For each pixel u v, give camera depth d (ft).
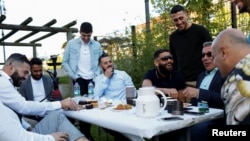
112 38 22.15
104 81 11.04
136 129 5.50
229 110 4.08
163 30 18.07
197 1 16.21
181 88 10.24
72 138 6.92
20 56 8.68
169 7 17.78
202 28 11.21
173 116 6.37
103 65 11.19
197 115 6.45
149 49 18.56
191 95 7.93
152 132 5.36
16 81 8.65
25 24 20.21
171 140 6.79
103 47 22.75
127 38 20.74
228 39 4.36
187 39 11.48
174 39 12.04
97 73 14.06
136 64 19.26
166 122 5.78
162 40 18.08
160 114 6.70
